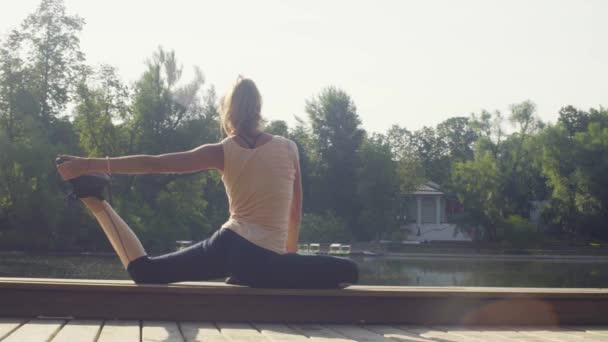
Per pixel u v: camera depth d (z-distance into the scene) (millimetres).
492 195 58656
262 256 4168
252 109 4121
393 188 57375
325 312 4492
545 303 4828
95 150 45906
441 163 87500
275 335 3816
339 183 62844
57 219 41531
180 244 46688
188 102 47438
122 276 27406
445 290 4719
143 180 47562
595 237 63125
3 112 46031
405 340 3756
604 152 60969
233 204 4199
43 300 4309
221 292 4352
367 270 36188
